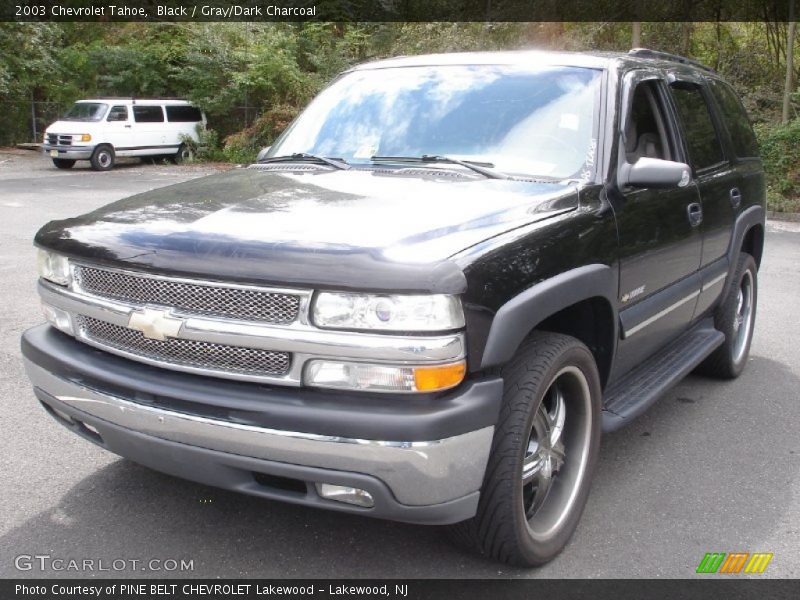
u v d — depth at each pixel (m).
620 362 3.68
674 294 4.14
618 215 3.47
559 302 2.91
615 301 3.40
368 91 4.22
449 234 2.74
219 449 2.61
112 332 2.89
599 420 3.36
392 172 3.61
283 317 2.54
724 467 4.09
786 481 3.94
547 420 3.10
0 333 5.88
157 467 2.83
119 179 20.34
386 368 2.47
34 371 3.11
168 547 3.13
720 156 5.07
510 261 2.74
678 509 3.61
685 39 21.89
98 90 29.80
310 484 2.60
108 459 3.88
